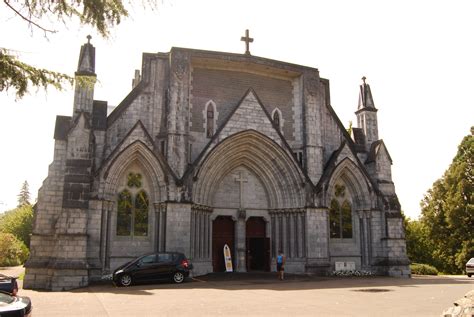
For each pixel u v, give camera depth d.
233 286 21.83
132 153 26.39
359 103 34.66
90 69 26.14
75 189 24.08
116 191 26.20
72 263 23.12
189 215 26.41
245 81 31.67
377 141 32.94
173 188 26.38
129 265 22.52
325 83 33.91
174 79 28.33
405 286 22.61
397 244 30.73
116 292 19.55
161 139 27.98
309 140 31.38
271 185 30.83
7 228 77.50
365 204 31.45
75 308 14.82
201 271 27.39
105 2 10.45
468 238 48.28
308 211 29.56
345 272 29.83
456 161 52.03
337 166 31.00
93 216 24.72
